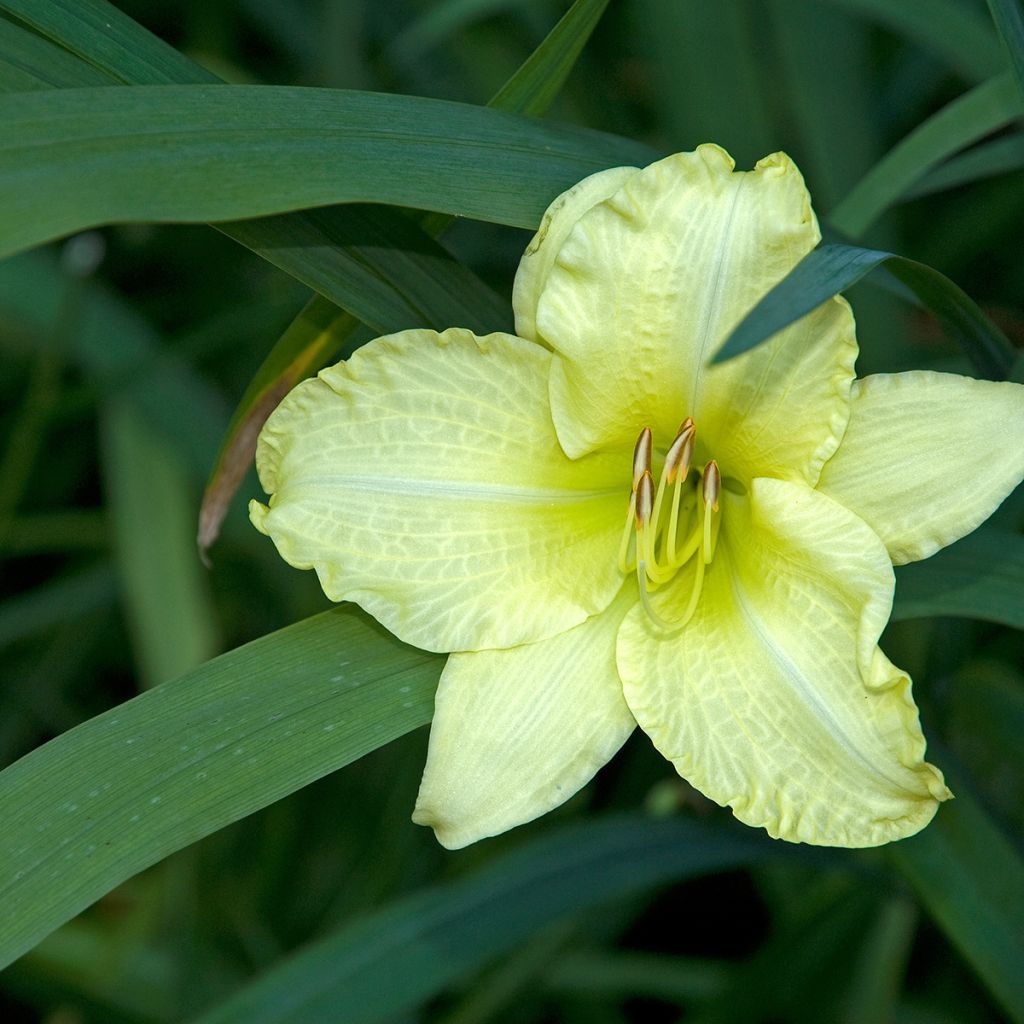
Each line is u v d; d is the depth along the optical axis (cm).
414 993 60
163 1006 67
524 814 53
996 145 63
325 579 53
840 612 52
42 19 53
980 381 52
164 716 53
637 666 54
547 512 55
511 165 54
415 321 55
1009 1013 56
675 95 70
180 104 52
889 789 52
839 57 70
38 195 50
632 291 52
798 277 49
